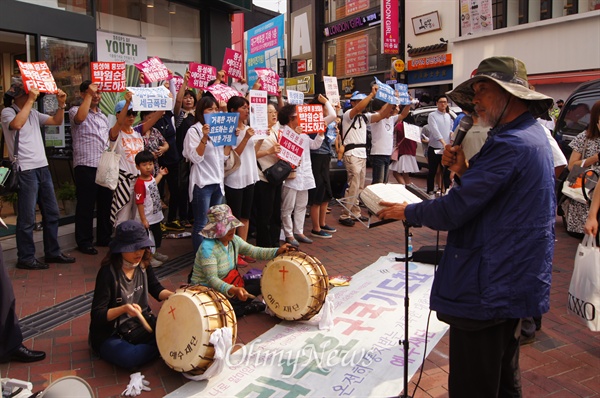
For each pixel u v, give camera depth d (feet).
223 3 31.53
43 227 19.61
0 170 16.06
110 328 12.42
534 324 13.71
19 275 18.40
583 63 48.55
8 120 17.80
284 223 22.03
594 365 12.32
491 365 7.93
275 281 14.37
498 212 7.55
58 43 21.95
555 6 52.54
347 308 15.42
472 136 12.78
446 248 8.17
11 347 11.79
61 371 12.05
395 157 31.96
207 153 17.88
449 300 7.88
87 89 19.71
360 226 26.30
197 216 18.13
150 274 13.34
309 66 94.53
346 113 25.30
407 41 70.38
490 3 57.36
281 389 11.19
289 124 20.74
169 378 11.82
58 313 15.31
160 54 29.76
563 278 18.21
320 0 90.17
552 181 7.75
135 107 18.76
